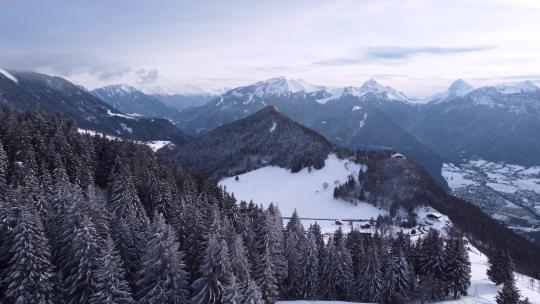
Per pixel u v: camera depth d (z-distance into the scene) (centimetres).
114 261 5331
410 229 15862
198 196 10200
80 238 5469
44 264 5297
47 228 6231
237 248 6262
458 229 16162
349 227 16300
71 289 5400
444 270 9012
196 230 7006
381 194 19488
